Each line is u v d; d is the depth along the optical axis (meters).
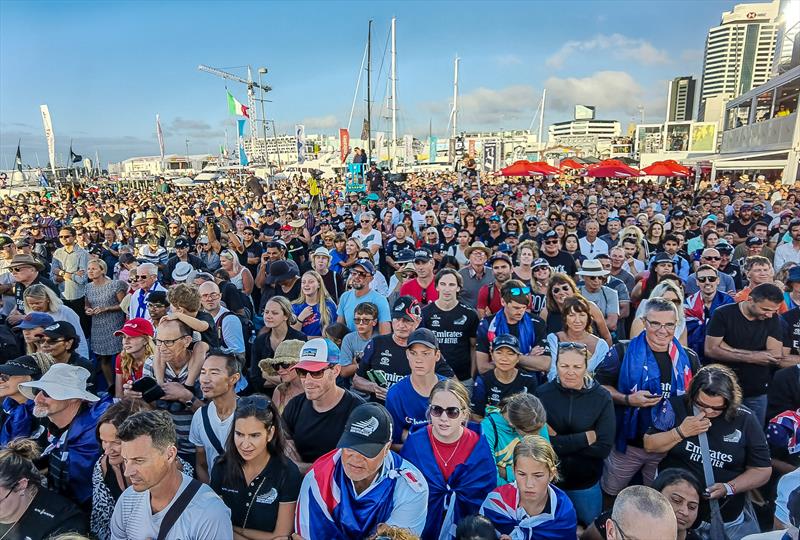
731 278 6.39
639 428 3.46
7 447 2.68
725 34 148.25
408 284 6.14
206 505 2.36
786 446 3.34
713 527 2.86
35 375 3.47
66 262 6.78
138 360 4.11
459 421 2.76
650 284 6.08
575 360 3.20
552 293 4.84
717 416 3.00
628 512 1.99
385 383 4.04
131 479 2.25
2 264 6.79
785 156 23.80
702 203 14.36
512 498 2.68
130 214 17.16
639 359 3.56
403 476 2.58
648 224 9.90
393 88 30.83
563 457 3.19
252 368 4.52
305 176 56.78
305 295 5.53
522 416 2.95
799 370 3.64
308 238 11.90
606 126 154.25
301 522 2.52
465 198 17.52
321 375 3.04
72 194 26.00
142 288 5.61
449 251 8.40
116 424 2.61
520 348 4.30
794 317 4.55
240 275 7.09
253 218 15.12
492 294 5.57
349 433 2.40
